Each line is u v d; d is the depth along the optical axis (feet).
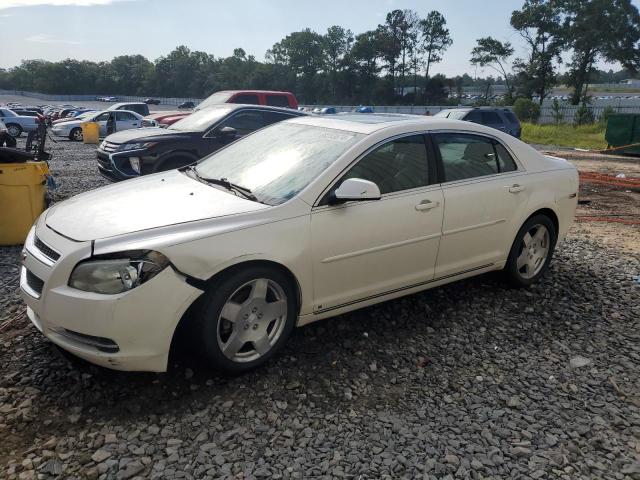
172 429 9.44
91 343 9.71
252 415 9.93
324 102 334.03
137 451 8.83
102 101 343.05
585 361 12.39
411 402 10.59
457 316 14.47
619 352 12.94
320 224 11.44
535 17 216.95
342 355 12.23
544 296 16.02
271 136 14.85
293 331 13.20
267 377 11.19
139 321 9.62
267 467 8.60
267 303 11.13
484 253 14.82
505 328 13.93
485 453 9.15
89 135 74.64
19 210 19.54
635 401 10.90
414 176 13.23
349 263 12.05
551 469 8.84
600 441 9.57
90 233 10.29
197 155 27.89
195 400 10.30
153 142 26.86
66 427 9.41
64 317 9.73
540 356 12.59
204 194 12.23
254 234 10.63
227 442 9.16
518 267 15.99
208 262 10.02
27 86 483.51
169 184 13.38
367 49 311.06
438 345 12.90
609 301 15.90
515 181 15.25
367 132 13.00
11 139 49.01
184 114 61.31
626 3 209.87
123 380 10.81
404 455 9.01
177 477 8.30
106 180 36.86
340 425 9.75
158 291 9.68
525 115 152.76
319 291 11.79
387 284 12.96
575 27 212.84
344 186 11.25
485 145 15.08
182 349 11.94
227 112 29.37
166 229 10.27
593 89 423.23
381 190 12.51
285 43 353.51
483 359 12.37
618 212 30.04
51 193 30.60
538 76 224.74
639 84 478.18
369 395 10.77
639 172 49.47
